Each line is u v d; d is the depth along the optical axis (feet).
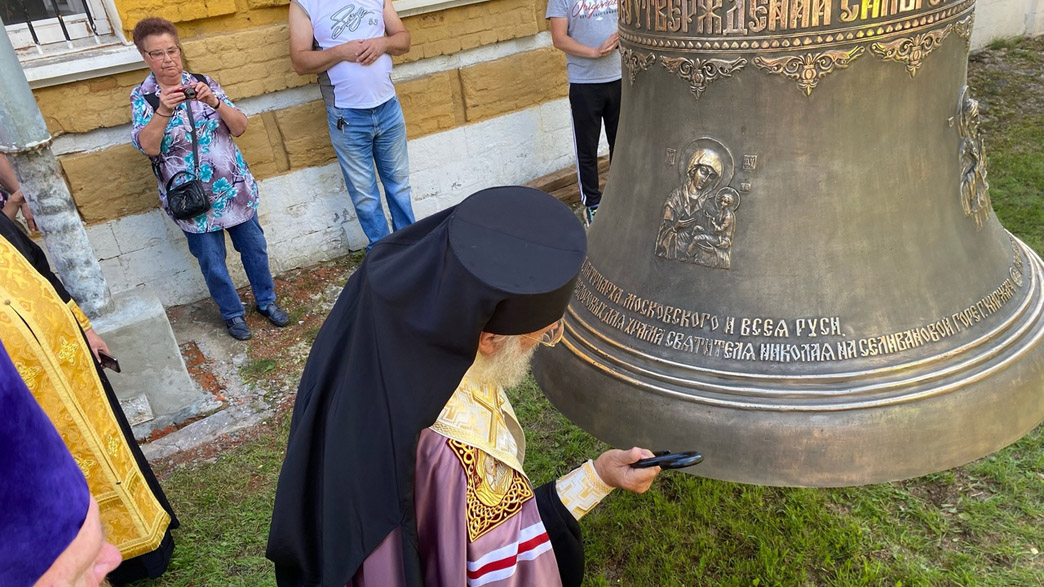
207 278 12.93
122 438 7.84
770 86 4.17
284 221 15.08
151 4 12.59
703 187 4.47
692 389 4.34
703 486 9.30
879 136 4.29
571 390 4.87
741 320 4.41
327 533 4.25
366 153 14.17
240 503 9.81
